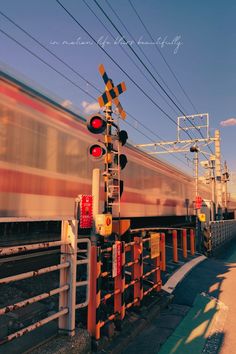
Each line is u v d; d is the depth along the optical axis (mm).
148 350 4949
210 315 6656
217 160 25391
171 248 14805
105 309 5203
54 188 7133
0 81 6016
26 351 3850
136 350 4945
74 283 4340
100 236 5305
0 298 5293
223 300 7738
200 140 24125
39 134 6820
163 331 5691
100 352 4551
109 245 5484
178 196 17047
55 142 7258
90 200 4926
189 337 5496
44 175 6867
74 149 7883
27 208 6398
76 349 4129
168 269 10195
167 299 7258
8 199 5996
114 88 5816
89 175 8414
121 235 5949
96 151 5164
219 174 25234
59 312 4145
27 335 4340
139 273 6277
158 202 13820
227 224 24203
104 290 5371
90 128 5215
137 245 6324
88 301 4582
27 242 6988
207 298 7848
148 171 12867
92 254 4723
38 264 7371
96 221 4926
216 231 18703
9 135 6094
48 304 5539
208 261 13344
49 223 7727
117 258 5227
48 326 4695
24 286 5984
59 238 8109
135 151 11750
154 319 6281
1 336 4266
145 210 12289
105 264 5414
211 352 4934
